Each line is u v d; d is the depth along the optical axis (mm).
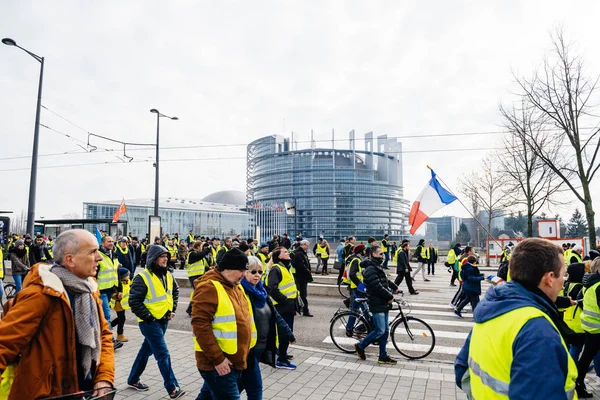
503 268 9375
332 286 14133
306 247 10828
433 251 21016
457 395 5246
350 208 130000
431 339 7082
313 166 132625
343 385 5598
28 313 2215
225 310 3418
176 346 7469
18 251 12281
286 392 5316
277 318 4363
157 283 5094
